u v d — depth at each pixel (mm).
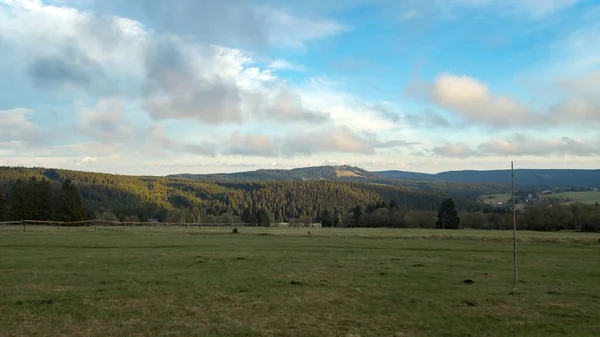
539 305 18484
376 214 143375
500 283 23812
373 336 13812
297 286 22031
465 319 16047
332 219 161750
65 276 24047
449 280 24562
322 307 17562
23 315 15586
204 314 16094
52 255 33906
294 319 15602
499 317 16375
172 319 15312
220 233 68562
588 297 20312
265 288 21359
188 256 34312
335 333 14008
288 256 35812
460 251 42312
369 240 56000
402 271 27844
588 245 49500
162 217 167625
